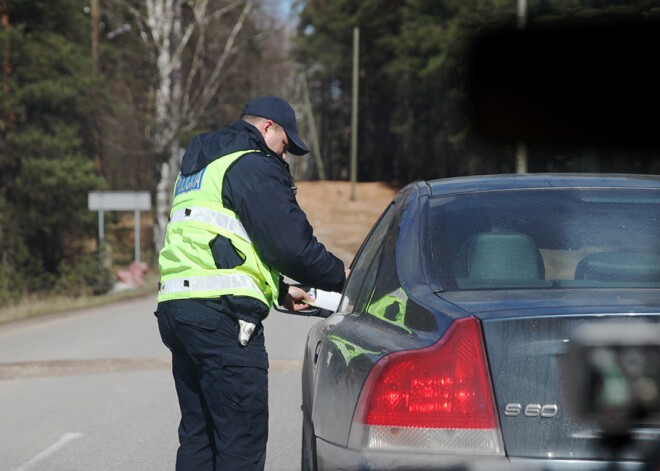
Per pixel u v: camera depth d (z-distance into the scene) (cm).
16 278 3219
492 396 301
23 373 1198
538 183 439
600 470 292
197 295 436
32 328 1884
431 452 301
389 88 8319
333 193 7331
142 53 3972
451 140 5594
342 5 8600
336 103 10956
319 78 9850
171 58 3984
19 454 757
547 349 300
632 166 4309
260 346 448
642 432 294
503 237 386
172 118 3862
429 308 332
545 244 386
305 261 432
